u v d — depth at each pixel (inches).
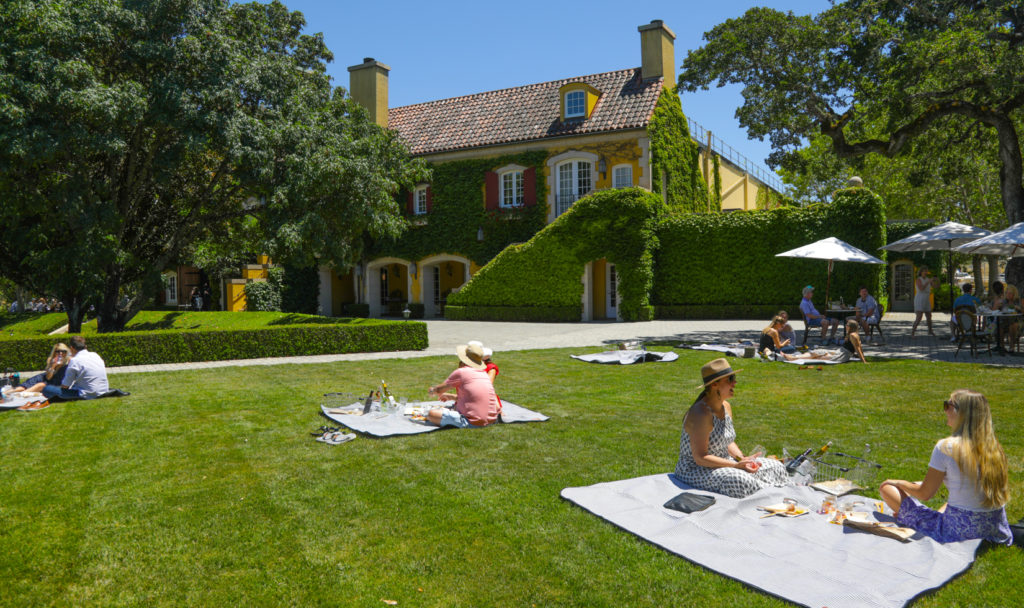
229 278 1166.3
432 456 239.6
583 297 970.7
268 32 700.7
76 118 521.3
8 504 194.1
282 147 627.2
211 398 362.6
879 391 353.7
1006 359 465.7
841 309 591.5
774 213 904.9
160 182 595.2
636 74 1085.8
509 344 658.2
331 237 655.1
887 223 1138.7
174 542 165.8
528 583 142.2
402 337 621.6
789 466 202.7
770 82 686.5
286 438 270.1
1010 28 658.8
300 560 155.1
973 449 150.4
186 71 574.2
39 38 496.1
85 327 920.9
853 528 161.5
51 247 649.6
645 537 160.6
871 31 611.8
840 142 709.3
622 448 246.4
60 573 149.8
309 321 744.3
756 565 143.6
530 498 193.0
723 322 870.4
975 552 146.9
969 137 803.4
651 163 990.4
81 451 252.1
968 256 1305.4
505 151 1102.4
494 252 1115.9
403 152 864.3
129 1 556.1
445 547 160.9
